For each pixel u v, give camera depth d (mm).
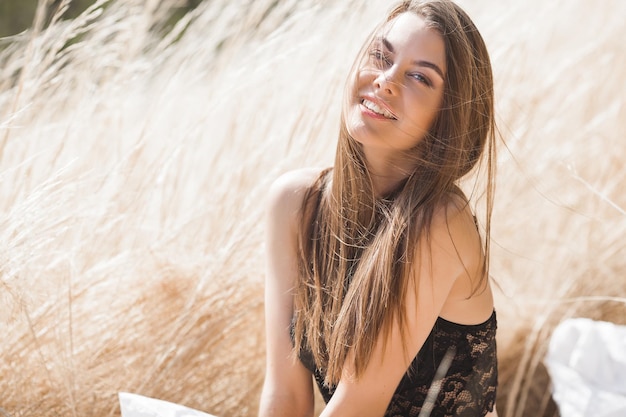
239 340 2627
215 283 2582
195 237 2717
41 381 2314
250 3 3041
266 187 2730
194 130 2738
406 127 1721
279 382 2031
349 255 1845
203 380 2500
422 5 1724
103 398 2383
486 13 3182
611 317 2730
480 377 1874
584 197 2914
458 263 1768
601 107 3080
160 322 2516
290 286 2023
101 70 2990
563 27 3287
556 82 3090
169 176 2752
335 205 1859
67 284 2398
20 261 2244
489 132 1998
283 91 2961
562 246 2881
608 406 2088
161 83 3021
